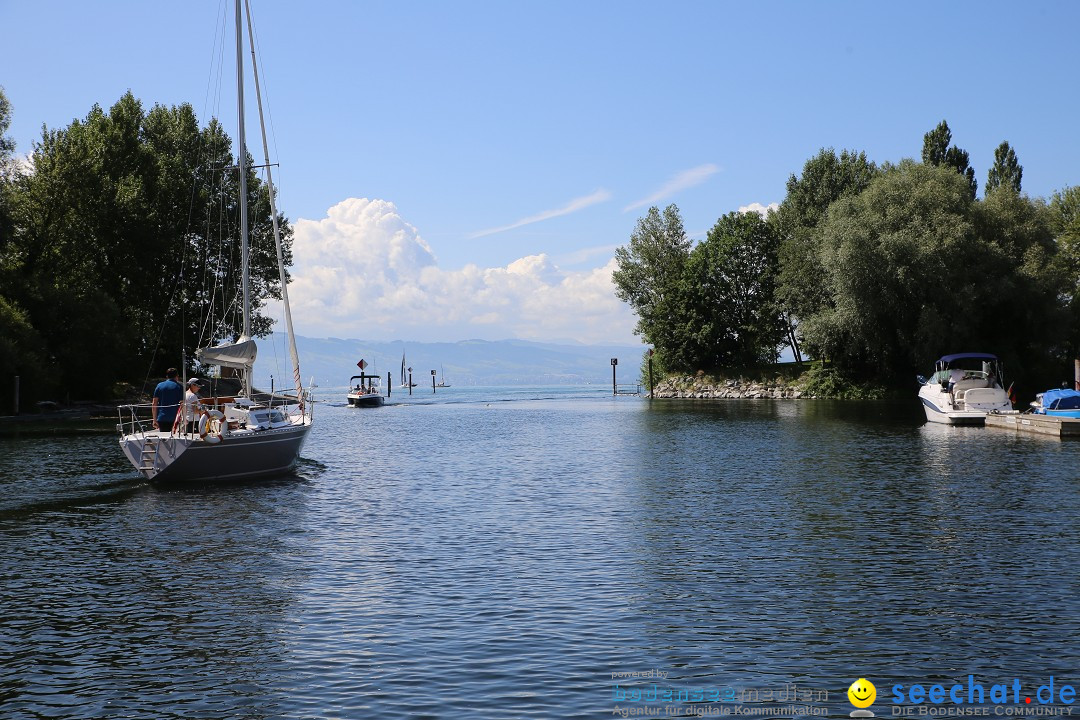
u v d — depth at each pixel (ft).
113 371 211.41
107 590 48.39
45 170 215.92
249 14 111.86
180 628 41.73
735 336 305.32
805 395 264.11
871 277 211.61
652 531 64.44
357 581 50.08
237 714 31.99
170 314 234.58
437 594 47.32
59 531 64.69
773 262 297.74
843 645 38.91
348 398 293.43
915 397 241.55
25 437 138.92
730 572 51.85
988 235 214.90
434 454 122.31
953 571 51.49
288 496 81.51
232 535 63.26
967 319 208.13
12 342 178.09
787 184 306.55
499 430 170.30
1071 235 234.79
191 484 87.45
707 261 303.27
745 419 183.73
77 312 202.28
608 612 43.93
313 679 35.22
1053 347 213.66
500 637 40.16
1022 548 57.26
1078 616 42.60
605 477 95.25
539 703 32.78
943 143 277.44
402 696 33.45
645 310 330.75
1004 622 41.83
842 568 52.54
